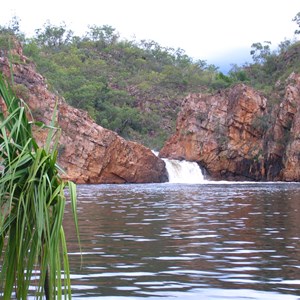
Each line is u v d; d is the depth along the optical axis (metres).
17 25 93.81
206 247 11.81
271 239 12.94
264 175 60.28
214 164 61.25
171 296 7.66
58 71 86.75
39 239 4.50
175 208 21.95
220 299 7.50
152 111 92.75
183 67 118.38
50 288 4.57
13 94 5.18
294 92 60.66
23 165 4.89
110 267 9.64
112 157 54.59
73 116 54.41
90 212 20.06
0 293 5.06
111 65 111.44
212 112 62.44
